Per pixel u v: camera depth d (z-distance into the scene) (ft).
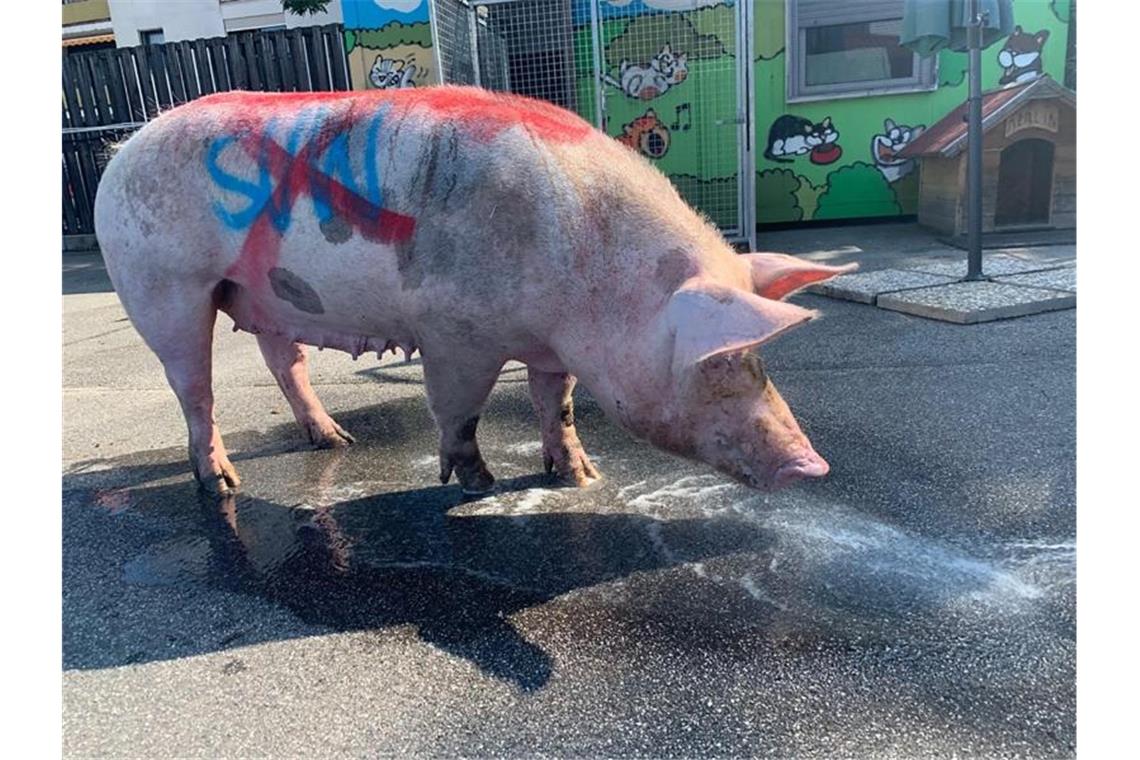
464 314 8.68
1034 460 10.21
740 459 7.84
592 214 8.22
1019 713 6.16
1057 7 27.20
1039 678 6.50
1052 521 8.83
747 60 23.94
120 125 32.89
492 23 26.25
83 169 35.78
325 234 9.06
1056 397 12.09
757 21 27.73
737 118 24.44
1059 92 23.35
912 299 17.03
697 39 25.73
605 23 25.86
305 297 9.67
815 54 28.45
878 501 9.52
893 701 6.35
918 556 8.35
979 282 18.42
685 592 7.97
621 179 8.38
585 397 13.87
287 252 9.36
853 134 28.48
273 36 32.30
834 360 14.44
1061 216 24.62
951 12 18.83
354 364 16.79
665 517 9.53
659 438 8.27
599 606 7.83
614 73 26.30
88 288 28.07
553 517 9.70
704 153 26.63
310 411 12.43
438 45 21.94
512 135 8.48
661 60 26.03
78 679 7.17
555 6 25.96
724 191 26.81
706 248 8.17
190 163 9.57
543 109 9.05
